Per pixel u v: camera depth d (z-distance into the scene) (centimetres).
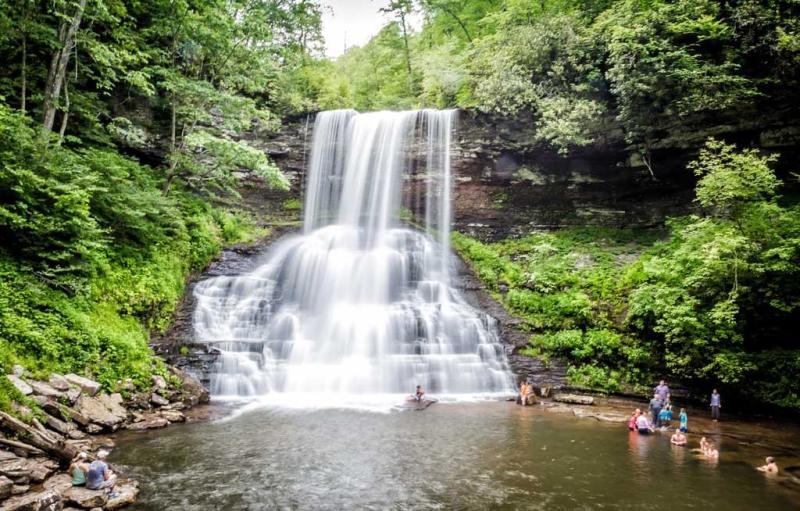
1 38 1898
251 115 2780
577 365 2061
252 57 2748
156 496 931
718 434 1484
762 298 1830
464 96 3334
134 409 1438
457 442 1325
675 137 2456
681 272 1995
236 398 1744
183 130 2702
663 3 2398
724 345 1828
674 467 1171
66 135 2180
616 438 1407
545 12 3078
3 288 1377
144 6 2461
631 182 2794
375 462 1154
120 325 1675
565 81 2730
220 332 2067
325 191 3241
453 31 4478
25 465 931
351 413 1595
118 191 1938
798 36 2056
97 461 930
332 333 2162
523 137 2877
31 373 1220
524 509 922
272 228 3034
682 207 2652
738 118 2292
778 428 1570
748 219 1869
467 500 957
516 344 2147
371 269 2664
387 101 4334
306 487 998
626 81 2322
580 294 2242
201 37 2534
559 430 1470
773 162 2281
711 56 2302
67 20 1894
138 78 2183
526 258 2736
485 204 3064
